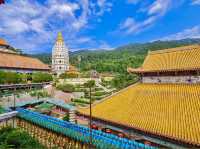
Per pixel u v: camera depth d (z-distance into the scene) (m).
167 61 35.47
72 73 161.00
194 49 33.66
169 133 23.62
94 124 35.72
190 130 22.81
